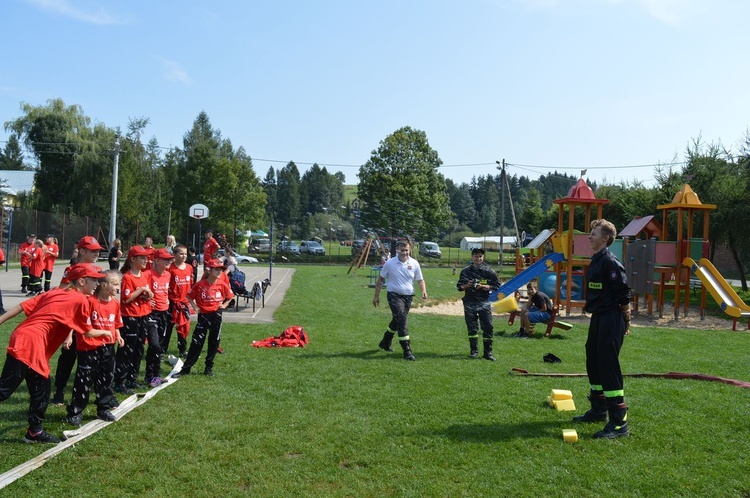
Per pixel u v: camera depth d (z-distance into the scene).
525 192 128.00
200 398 6.71
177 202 54.31
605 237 5.87
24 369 5.18
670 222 25.27
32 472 4.55
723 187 22.59
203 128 77.69
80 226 38.19
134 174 47.12
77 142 45.25
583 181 16.83
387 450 5.12
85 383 5.75
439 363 8.92
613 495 4.28
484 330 9.45
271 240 18.61
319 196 115.00
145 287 7.05
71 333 5.82
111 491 4.27
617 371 5.59
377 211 58.50
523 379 7.86
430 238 68.06
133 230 47.59
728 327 15.61
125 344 6.99
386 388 7.26
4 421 5.73
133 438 5.34
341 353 9.59
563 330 12.98
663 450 5.18
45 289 18.20
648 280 16.64
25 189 51.97
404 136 59.97
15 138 47.62
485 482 4.48
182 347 9.07
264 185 117.25
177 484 4.41
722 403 6.64
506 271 43.47
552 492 4.33
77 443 5.18
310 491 4.32
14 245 33.19
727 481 4.52
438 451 5.11
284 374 7.95
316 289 22.69
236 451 5.05
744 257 26.17
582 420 5.98
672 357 9.87
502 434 5.56
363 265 45.16
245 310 14.99
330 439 5.38
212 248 14.86
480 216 119.31
